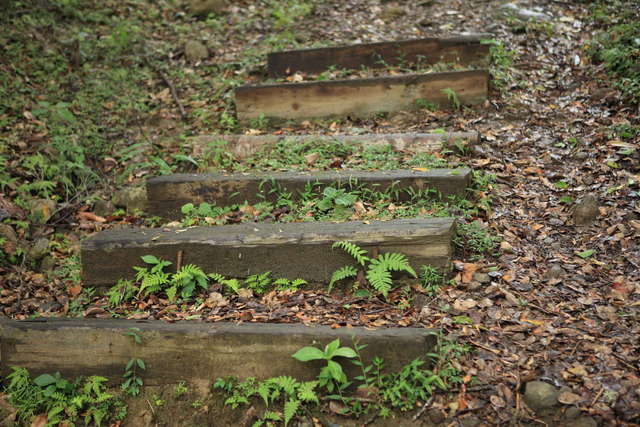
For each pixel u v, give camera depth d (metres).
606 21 6.51
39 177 4.88
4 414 3.18
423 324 3.26
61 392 3.24
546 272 3.57
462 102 5.48
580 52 6.09
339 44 6.72
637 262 3.54
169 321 3.46
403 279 3.57
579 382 2.83
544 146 4.81
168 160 5.23
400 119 5.50
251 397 3.11
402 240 3.56
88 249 3.89
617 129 4.75
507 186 4.41
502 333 3.17
